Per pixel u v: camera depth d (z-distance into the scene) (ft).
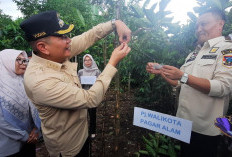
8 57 5.51
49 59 3.96
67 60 4.70
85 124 4.87
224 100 4.40
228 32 7.72
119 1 4.80
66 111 4.02
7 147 5.29
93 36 5.09
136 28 7.52
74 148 4.46
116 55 3.91
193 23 8.41
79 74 12.01
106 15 8.76
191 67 4.97
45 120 4.04
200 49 5.05
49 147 4.57
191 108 4.68
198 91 4.52
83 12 28.45
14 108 5.37
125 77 18.34
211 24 4.53
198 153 4.79
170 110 11.36
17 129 5.39
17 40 15.53
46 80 3.46
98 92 3.66
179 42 9.16
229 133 3.00
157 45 9.11
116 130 5.05
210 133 4.46
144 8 5.54
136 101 15.26
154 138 8.73
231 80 3.92
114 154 5.20
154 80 11.12
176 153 7.84
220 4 5.71
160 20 5.60
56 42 3.67
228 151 3.26
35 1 40.37
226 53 4.08
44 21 3.45
